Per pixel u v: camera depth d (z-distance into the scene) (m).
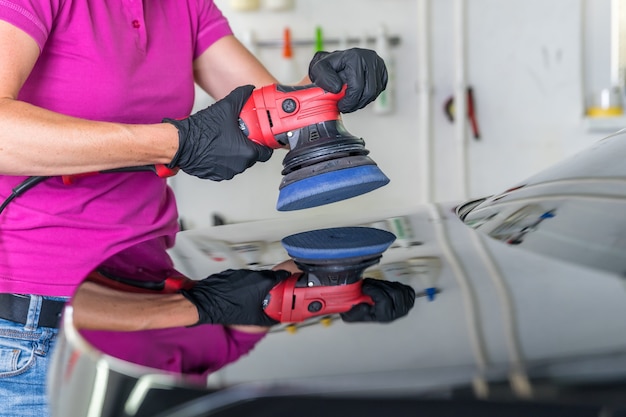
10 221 1.12
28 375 1.12
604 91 2.82
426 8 2.81
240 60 1.37
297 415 0.51
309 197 1.02
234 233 1.02
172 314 0.68
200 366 0.57
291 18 2.85
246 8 2.80
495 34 2.86
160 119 1.22
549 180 0.92
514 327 0.55
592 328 0.53
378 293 0.67
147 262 0.87
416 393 0.49
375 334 0.58
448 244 0.81
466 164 2.92
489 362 0.50
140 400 0.56
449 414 0.48
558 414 0.46
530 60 2.87
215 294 0.73
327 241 0.90
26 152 0.98
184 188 2.90
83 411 0.60
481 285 0.65
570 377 0.47
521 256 0.72
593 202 0.80
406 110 2.92
